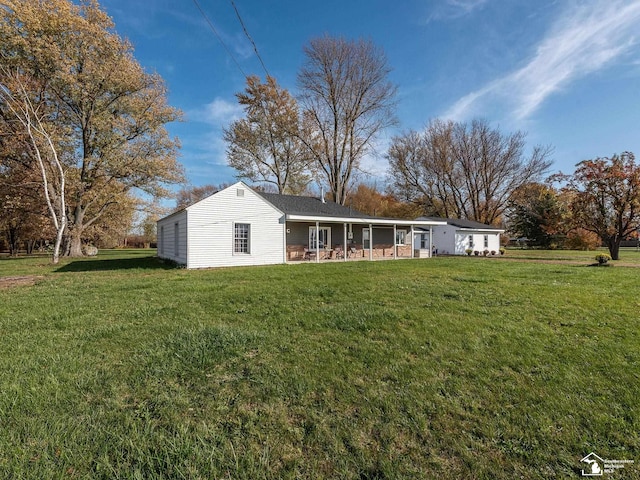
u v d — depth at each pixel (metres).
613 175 15.98
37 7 15.88
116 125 18.84
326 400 2.45
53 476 1.67
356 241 19.20
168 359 3.17
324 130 27.81
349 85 26.53
